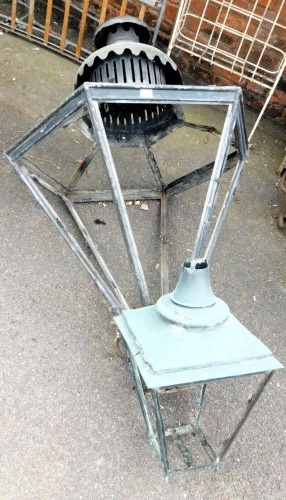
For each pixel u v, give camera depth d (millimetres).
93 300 2400
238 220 3109
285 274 2842
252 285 2719
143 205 3012
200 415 2023
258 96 3955
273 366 1514
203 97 1769
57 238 2648
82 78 2207
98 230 2785
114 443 1910
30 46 4051
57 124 1785
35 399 1979
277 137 3893
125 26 2400
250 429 2064
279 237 3074
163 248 2682
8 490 1712
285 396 2219
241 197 3285
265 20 3527
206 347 1517
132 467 1853
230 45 3840
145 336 1551
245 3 3592
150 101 1716
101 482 1794
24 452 1819
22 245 2557
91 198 2896
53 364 2109
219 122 3846
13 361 2080
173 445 1954
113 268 2598
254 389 2221
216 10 3713
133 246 1806
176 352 1485
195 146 3576
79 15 4246
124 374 2135
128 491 1788
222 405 2133
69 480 1778
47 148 3215
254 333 2461
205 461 1935
